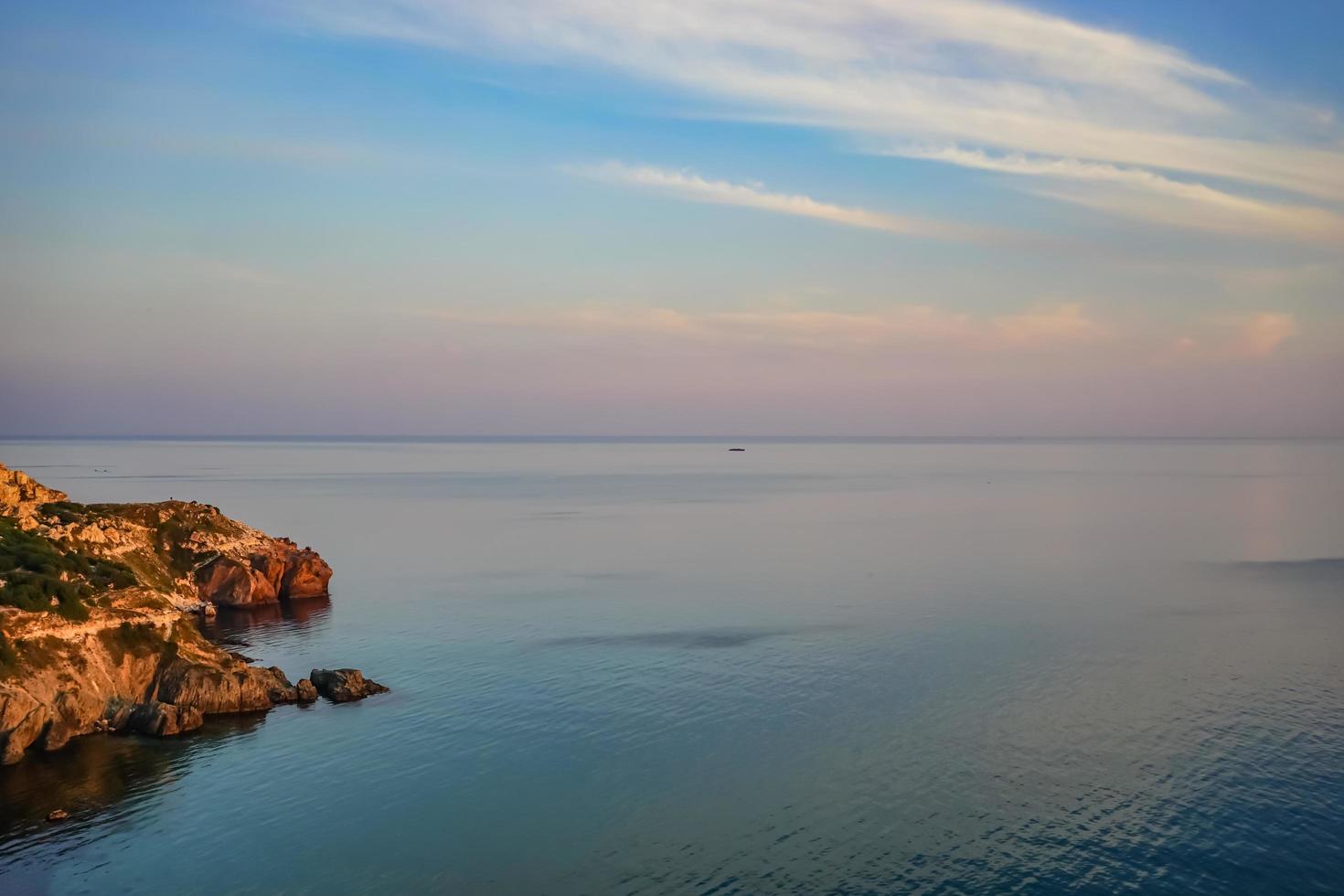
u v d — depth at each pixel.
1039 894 48.03
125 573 83.50
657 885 49.03
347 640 100.19
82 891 48.34
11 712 65.56
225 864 51.09
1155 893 48.12
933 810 57.47
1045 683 82.62
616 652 94.31
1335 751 66.31
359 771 63.69
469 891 48.50
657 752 67.00
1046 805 57.94
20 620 70.38
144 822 55.94
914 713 74.75
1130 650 93.94
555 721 73.31
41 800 58.66
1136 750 66.69
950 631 102.81
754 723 72.69
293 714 75.12
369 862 51.38
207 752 66.94
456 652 94.81
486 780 62.16
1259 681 83.00
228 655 81.88
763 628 104.81
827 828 55.19
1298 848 52.44
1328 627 104.25
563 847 53.12
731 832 54.78
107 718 71.38
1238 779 61.62
